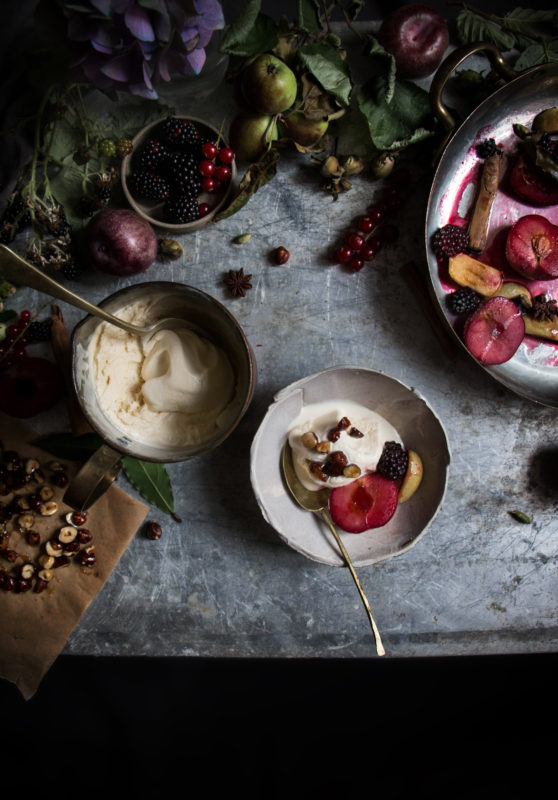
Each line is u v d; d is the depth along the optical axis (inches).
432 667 32.5
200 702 32.9
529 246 26.2
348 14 26.8
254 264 27.2
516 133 26.3
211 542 27.5
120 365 25.0
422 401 24.8
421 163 26.9
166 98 27.0
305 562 27.6
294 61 25.0
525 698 32.3
